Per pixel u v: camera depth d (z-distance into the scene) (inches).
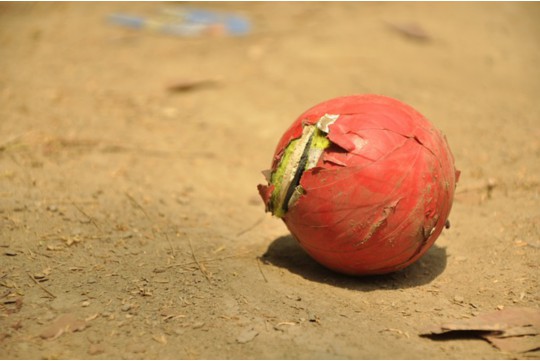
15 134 26.7
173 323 19.5
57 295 20.1
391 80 33.7
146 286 20.5
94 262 21.2
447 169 20.1
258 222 23.7
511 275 21.3
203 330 19.3
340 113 20.0
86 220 22.7
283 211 20.3
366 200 19.6
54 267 21.0
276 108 31.0
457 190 25.0
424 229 19.9
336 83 33.3
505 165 26.3
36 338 19.1
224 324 19.5
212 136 28.6
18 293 20.1
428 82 33.8
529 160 26.5
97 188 24.2
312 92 32.5
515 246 22.3
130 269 21.0
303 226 20.1
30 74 34.0
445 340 19.3
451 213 24.0
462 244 22.5
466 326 19.4
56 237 22.0
